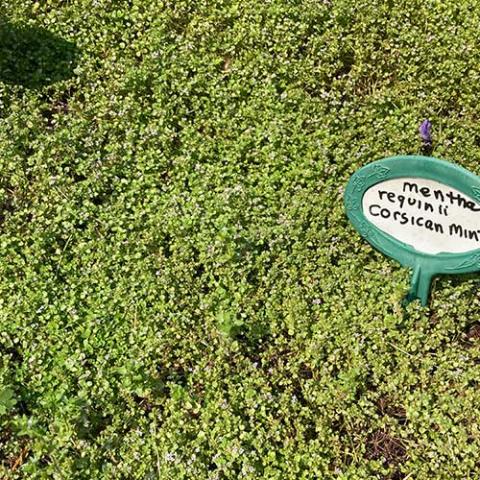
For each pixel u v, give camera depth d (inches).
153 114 20.0
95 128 19.8
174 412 15.1
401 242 16.6
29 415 15.2
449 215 16.0
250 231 17.6
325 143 19.7
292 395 15.8
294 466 14.7
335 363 16.2
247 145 19.5
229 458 14.5
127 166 19.1
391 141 19.7
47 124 19.9
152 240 17.6
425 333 16.9
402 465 15.3
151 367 15.7
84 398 14.8
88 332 16.0
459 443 15.3
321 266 17.6
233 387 15.6
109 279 17.1
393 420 15.7
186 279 17.1
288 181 18.9
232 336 16.1
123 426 15.1
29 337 15.9
